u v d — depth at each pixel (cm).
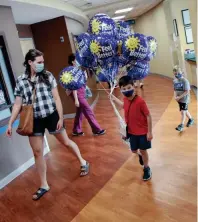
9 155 310
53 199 255
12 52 327
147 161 252
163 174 264
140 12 1018
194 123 392
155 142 351
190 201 215
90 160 329
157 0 762
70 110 579
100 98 764
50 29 546
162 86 792
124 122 260
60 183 283
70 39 548
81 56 259
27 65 237
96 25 241
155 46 278
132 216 210
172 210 208
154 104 575
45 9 425
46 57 568
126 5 730
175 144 333
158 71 1052
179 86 360
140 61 249
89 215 221
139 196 235
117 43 238
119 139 385
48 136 429
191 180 245
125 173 280
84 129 465
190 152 304
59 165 329
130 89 226
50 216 230
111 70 262
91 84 708
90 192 256
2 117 304
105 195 246
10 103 316
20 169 325
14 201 265
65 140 272
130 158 315
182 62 684
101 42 229
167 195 228
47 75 244
